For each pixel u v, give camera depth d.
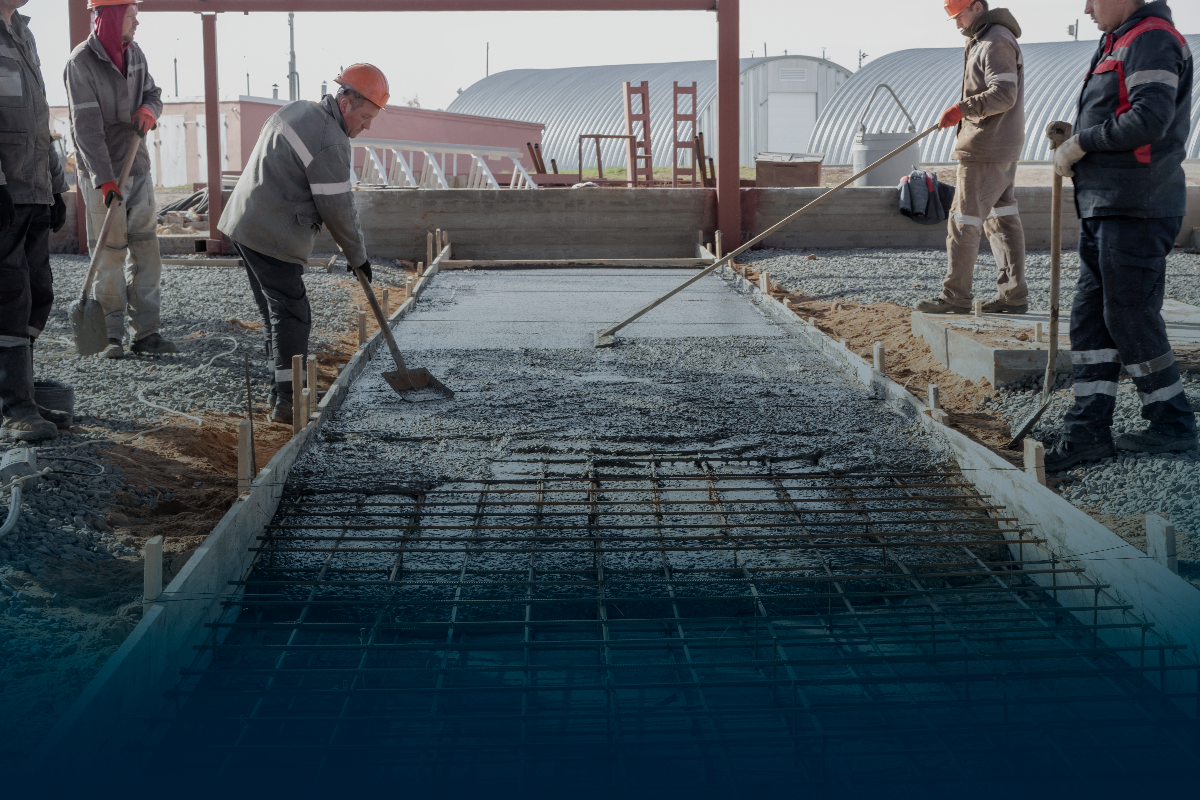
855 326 6.95
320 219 4.66
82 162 5.39
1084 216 3.90
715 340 6.30
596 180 15.78
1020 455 4.21
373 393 5.06
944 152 24.41
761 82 32.56
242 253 4.64
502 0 9.67
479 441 4.35
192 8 9.83
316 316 7.25
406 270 10.15
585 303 7.73
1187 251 10.20
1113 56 3.75
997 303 6.38
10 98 3.88
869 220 10.70
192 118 22.16
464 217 10.58
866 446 4.26
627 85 14.34
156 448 4.12
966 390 5.17
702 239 10.66
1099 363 4.00
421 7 9.69
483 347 6.14
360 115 4.58
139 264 5.79
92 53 5.17
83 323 5.00
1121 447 4.04
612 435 4.41
